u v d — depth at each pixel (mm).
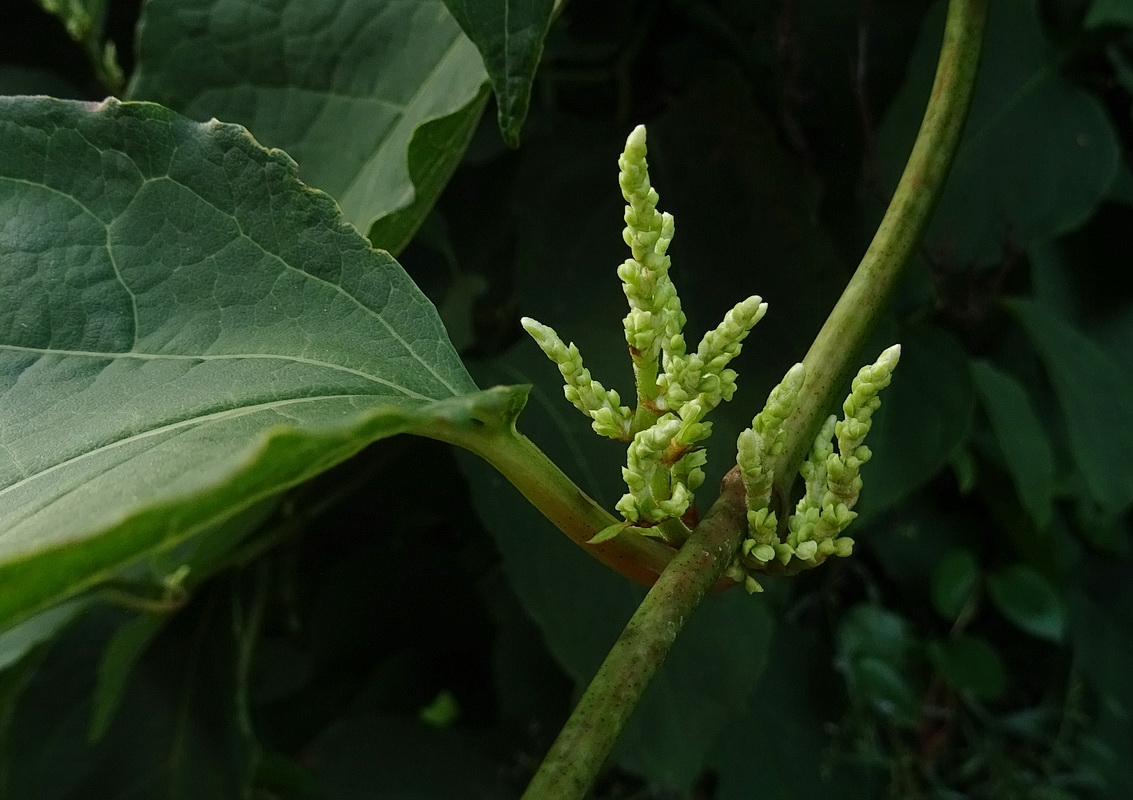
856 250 387
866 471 363
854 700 459
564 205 366
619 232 363
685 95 367
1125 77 391
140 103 216
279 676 467
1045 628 466
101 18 345
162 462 191
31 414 203
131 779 395
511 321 414
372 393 206
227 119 284
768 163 350
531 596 310
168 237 215
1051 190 391
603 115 422
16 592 161
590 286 357
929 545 493
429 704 480
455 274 384
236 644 404
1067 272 433
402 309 213
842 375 220
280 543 436
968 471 428
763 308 198
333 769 443
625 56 407
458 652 481
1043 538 471
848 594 523
